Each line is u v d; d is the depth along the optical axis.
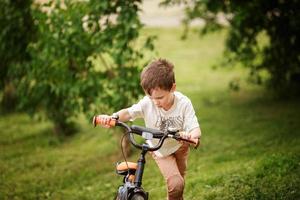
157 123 5.11
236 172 7.28
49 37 8.85
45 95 10.51
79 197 7.73
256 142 9.26
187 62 19.81
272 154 7.62
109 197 7.53
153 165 8.86
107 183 8.27
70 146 11.21
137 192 4.53
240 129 10.40
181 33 24.12
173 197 5.12
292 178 6.59
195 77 17.47
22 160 10.27
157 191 7.26
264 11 11.21
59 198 7.76
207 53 21.03
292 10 11.10
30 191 8.26
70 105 9.47
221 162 8.43
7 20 10.23
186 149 5.34
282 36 11.80
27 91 10.64
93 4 8.51
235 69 18.19
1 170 9.59
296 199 5.99
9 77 11.15
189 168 8.32
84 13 8.63
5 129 13.12
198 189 6.91
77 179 8.77
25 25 10.17
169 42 22.78
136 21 8.57
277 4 11.16
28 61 10.29
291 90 13.08
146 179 8.09
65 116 11.38
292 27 11.48
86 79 9.01
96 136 11.59
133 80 8.68
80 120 13.17
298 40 11.80
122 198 4.54
